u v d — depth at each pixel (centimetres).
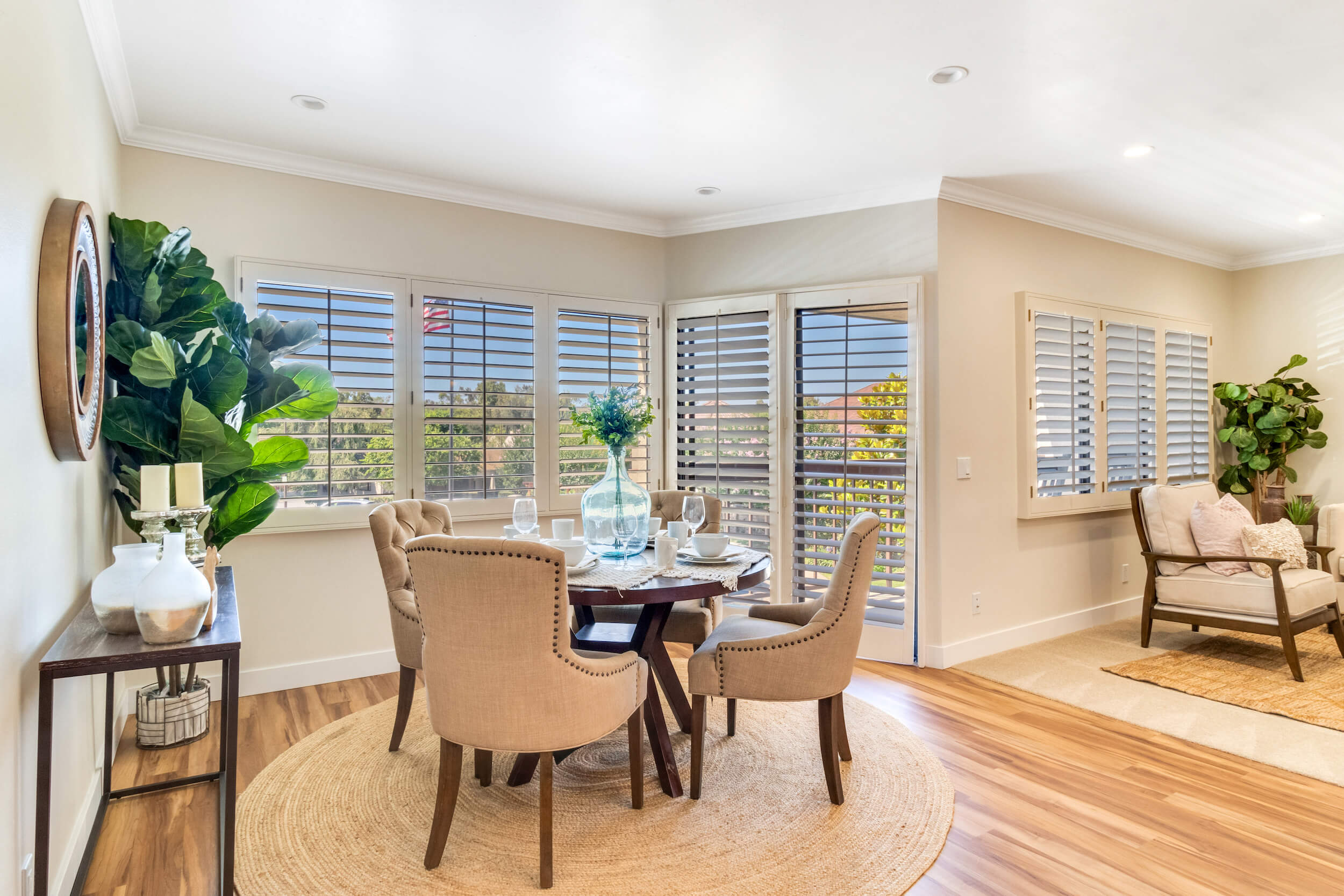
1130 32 242
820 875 197
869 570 237
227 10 227
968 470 397
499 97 287
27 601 162
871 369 400
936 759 271
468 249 393
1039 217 429
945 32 242
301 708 320
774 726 304
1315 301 525
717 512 351
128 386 261
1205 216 449
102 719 251
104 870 200
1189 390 526
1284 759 272
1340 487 518
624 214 439
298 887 192
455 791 202
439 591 189
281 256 344
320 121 308
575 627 300
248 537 336
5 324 146
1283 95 288
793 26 237
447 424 382
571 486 422
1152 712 319
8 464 148
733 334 435
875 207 400
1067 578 452
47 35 178
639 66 263
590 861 204
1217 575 390
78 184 215
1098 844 215
